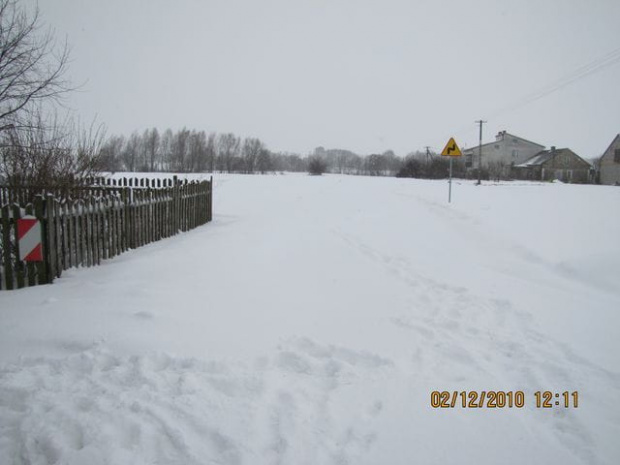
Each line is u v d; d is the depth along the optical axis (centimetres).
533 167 7106
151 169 8425
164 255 777
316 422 315
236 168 9131
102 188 928
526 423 328
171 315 484
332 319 507
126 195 805
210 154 8869
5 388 337
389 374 388
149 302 521
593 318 552
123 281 602
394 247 967
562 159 6881
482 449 299
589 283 736
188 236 1014
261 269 712
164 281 612
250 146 9362
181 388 344
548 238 1041
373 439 303
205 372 371
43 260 579
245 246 888
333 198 2278
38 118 855
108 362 383
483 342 466
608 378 397
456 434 313
